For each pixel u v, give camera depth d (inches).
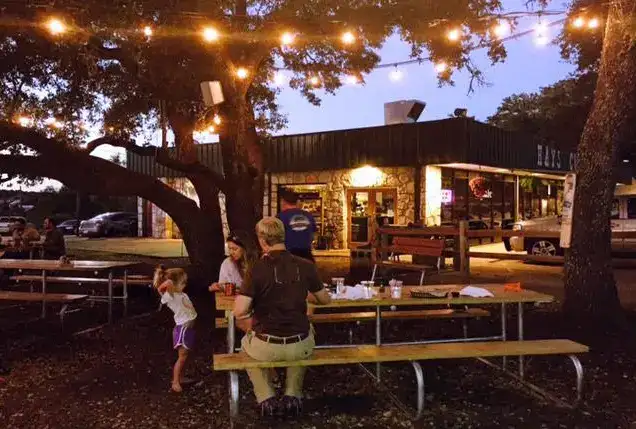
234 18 335.3
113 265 326.0
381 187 702.5
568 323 282.7
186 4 295.6
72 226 1333.7
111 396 196.7
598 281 277.0
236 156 355.9
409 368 227.8
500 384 208.4
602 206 277.6
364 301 201.8
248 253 228.5
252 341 169.2
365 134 698.2
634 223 546.0
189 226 393.1
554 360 234.7
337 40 372.2
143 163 984.9
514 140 727.7
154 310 341.4
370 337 271.6
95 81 412.8
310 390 203.2
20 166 351.9
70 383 210.5
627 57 266.1
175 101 349.7
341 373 221.5
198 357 239.8
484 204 786.8
